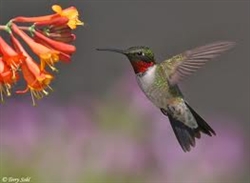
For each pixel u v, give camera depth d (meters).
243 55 24.00
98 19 23.28
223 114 23.16
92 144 13.74
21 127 13.74
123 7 23.78
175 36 24.19
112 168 13.74
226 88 23.42
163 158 14.21
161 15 24.14
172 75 9.10
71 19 7.66
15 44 7.61
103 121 14.10
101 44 23.20
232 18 24.53
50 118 14.07
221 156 14.98
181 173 14.33
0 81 7.33
